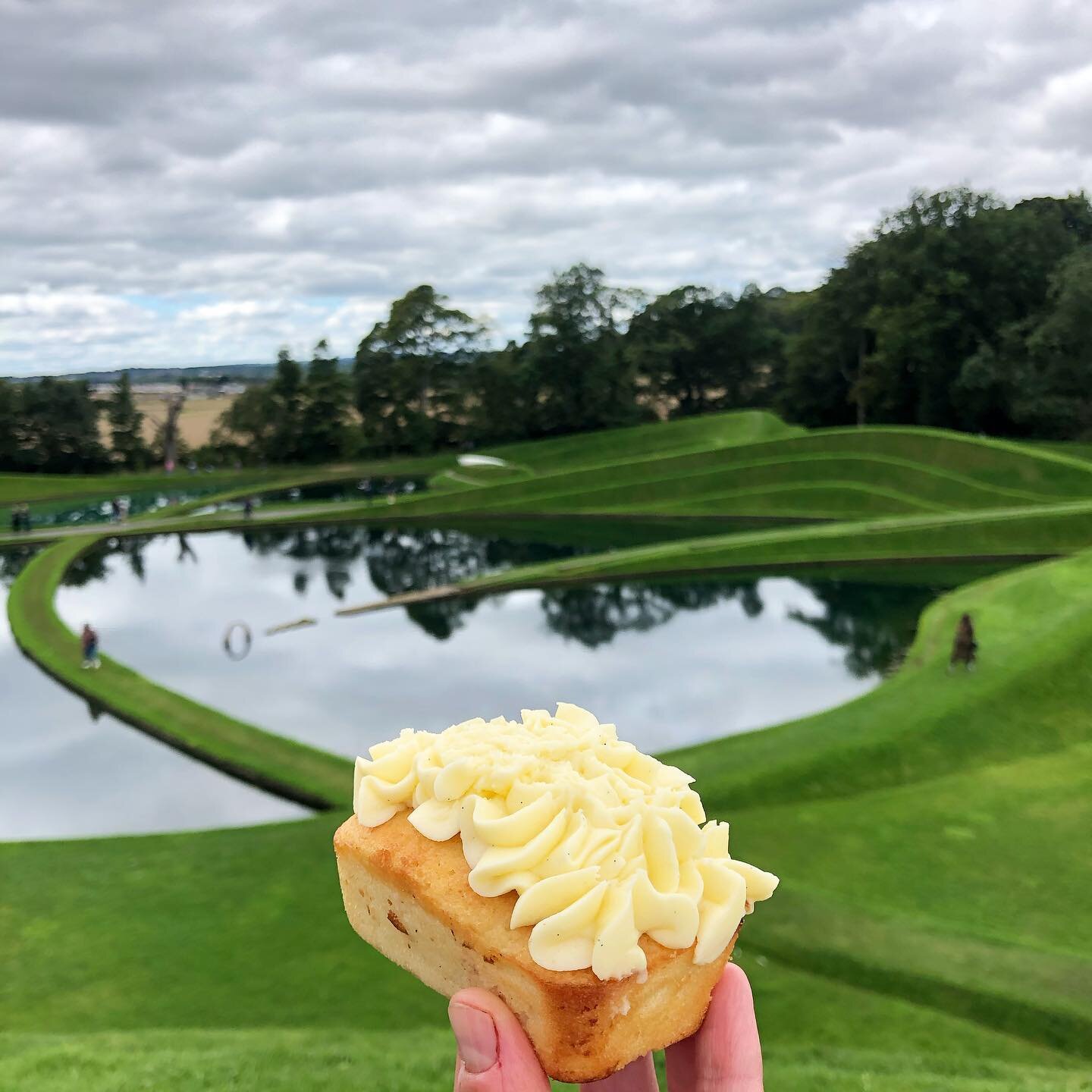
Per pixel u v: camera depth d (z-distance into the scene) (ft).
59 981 45.80
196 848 59.06
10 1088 34.42
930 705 77.10
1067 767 69.15
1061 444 217.97
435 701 98.63
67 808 73.72
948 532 146.72
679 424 273.54
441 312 305.32
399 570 161.89
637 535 182.09
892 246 250.78
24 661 111.45
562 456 266.57
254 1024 41.68
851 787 67.21
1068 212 277.44
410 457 300.81
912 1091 34.53
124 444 293.64
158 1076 35.12
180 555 176.65
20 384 285.23
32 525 201.77
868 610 123.54
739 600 131.44
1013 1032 40.11
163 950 47.98
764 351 328.29
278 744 81.10
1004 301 240.53
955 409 244.42
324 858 56.85
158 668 111.45
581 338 292.81
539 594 139.54
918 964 43.96
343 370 319.06
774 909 49.11
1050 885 52.95
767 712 92.43
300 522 199.41
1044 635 87.04
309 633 124.16
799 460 195.00
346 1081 34.60
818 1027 40.68
